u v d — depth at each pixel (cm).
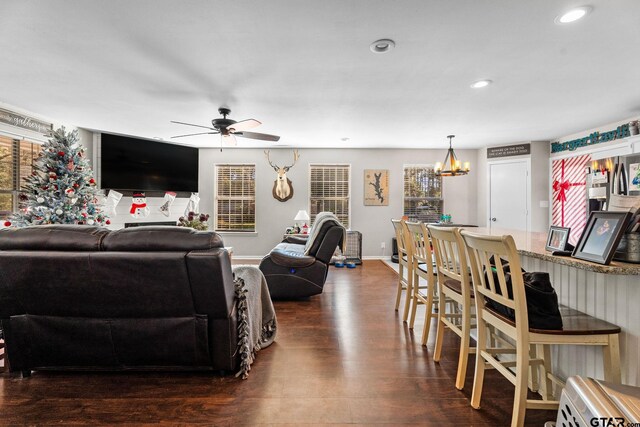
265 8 196
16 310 192
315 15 203
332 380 198
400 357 229
